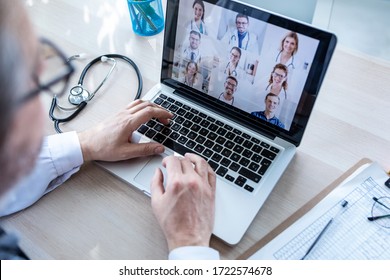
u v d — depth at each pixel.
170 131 0.68
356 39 0.89
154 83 0.77
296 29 0.56
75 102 0.73
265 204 0.60
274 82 0.62
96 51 0.83
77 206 0.60
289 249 0.54
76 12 0.92
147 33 0.86
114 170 0.63
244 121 0.68
